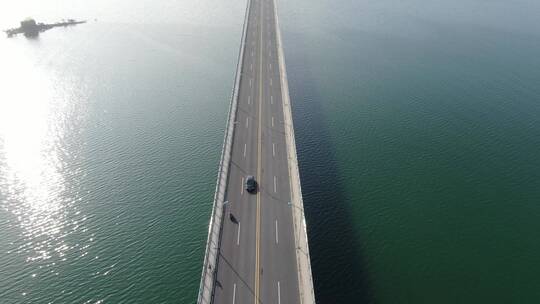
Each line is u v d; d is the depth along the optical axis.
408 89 113.06
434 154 83.00
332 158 80.75
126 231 62.91
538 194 72.00
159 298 52.19
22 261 57.09
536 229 64.12
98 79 118.50
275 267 46.31
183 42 154.00
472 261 57.69
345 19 184.50
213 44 152.12
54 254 58.34
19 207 67.25
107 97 107.56
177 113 99.94
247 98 87.81
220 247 48.78
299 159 80.19
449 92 111.50
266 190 59.09
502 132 91.88
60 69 125.19
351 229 62.69
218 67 129.38
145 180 74.75
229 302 41.81
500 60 135.50
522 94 110.81
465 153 83.69
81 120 95.62
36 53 139.62
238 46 150.12
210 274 44.56
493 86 115.62
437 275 55.19
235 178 61.47
